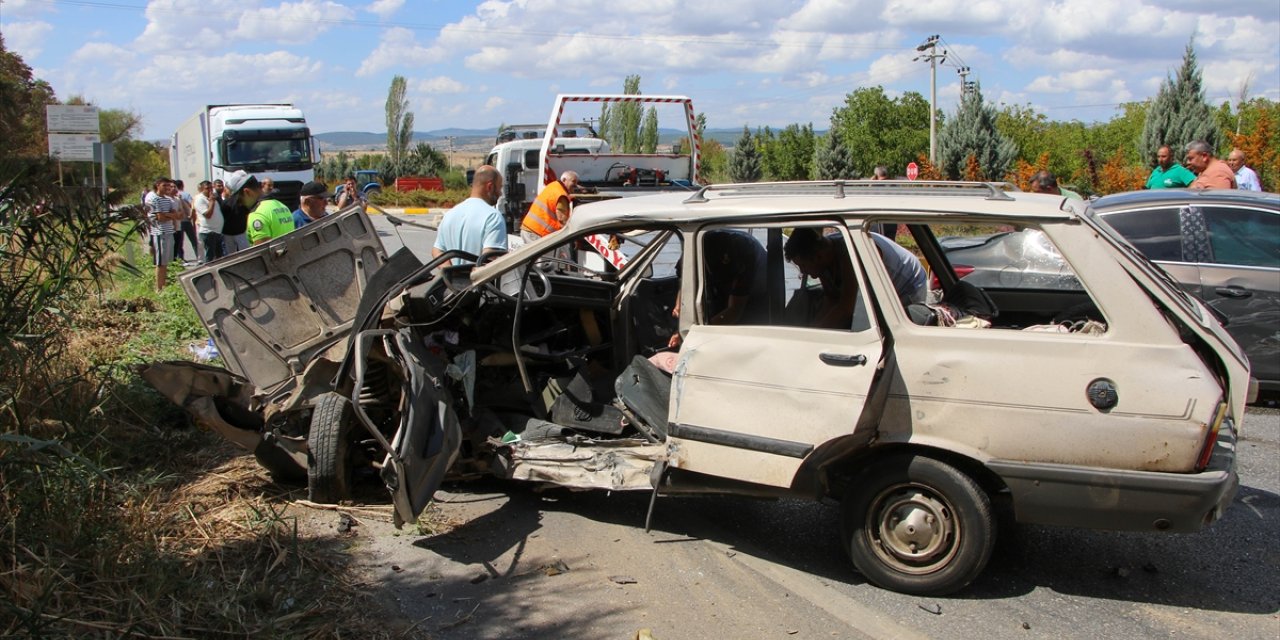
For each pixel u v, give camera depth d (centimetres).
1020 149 3403
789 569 447
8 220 437
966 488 399
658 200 475
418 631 380
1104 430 380
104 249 470
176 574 386
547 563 447
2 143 472
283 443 507
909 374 404
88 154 1263
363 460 528
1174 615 405
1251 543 480
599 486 473
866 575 426
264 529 457
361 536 471
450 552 457
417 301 518
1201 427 371
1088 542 482
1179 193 762
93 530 393
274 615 374
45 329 447
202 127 2862
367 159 5812
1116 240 423
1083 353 384
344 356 512
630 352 556
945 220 409
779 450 411
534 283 539
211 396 519
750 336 428
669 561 452
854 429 396
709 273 468
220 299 588
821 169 3231
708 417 430
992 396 393
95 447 507
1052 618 400
